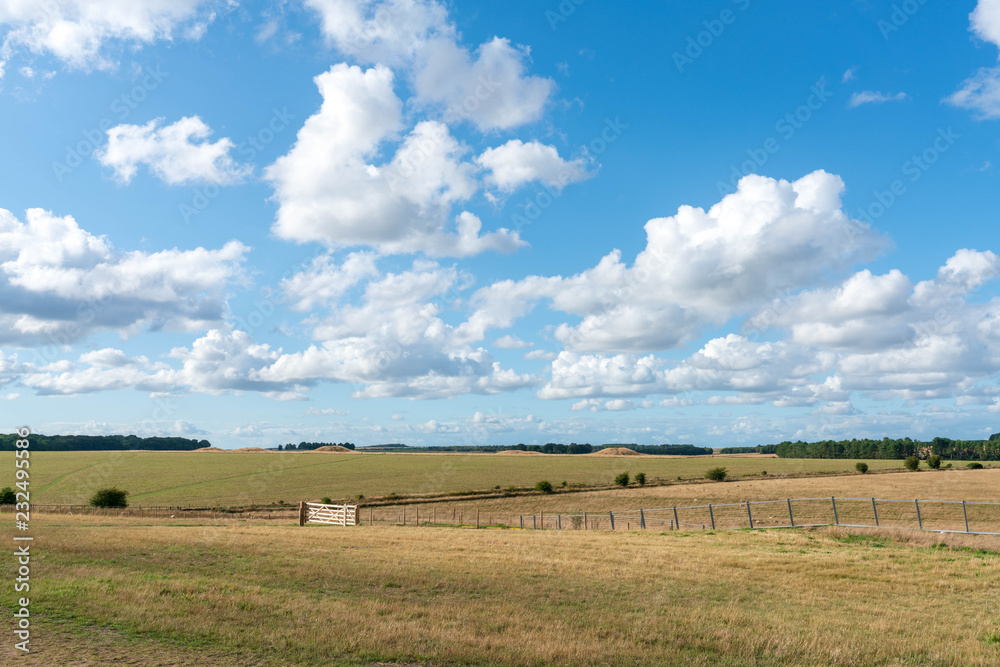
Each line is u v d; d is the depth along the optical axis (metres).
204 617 10.60
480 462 133.38
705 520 50.62
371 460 139.25
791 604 14.76
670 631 11.37
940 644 11.16
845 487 64.75
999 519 44.88
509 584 15.77
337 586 14.65
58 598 11.25
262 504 61.81
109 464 116.75
